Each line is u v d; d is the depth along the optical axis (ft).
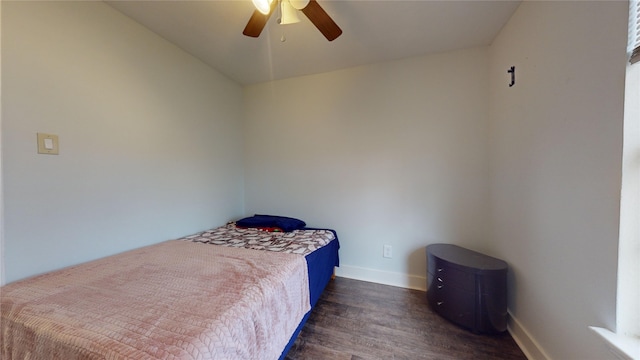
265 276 4.00
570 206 3.44
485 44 6.39
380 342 4.77
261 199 9.14
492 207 6.28
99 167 4.76
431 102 6.99
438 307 5.70
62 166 4.20
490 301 4.97
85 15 4.51
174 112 6.46
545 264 4.02
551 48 3.87
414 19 5.36
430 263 6.10
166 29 5.74
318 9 4.21
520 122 4.84
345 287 7.24
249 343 3.03
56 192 4.13
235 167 8.98
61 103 4.18
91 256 4.64
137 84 5.48
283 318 3.94
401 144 7.33
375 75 7.54
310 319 5.56
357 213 7.88
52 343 2.48
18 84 3.68
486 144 6.50
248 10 5.09
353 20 5.40
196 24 5.56
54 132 4.09
